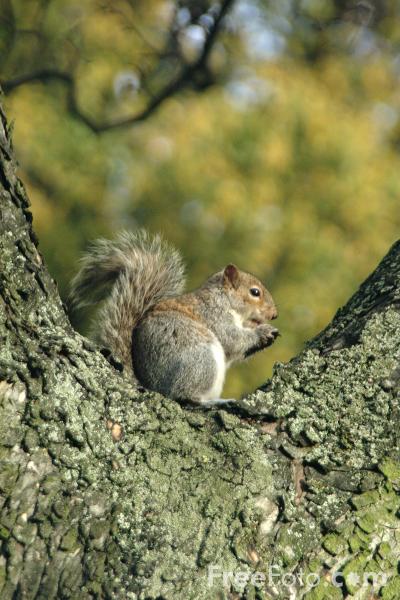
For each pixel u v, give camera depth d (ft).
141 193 59.21
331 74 69.05
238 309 35.65
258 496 17.61
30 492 16.72
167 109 66.90
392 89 72.79
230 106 60.70
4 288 17.90
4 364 17.33
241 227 56.44
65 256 58.03
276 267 57.11
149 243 31.50
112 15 72.23
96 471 17.25
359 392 19.60
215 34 73.97
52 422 17.34
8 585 16.03
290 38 77.56
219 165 58.29
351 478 18.03
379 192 59.21
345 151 58.65
